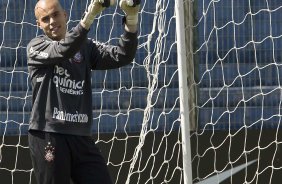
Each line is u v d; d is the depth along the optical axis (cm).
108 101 2222
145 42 2161
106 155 2195
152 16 2216
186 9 2116
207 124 2162
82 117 1494
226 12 2216
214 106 2216
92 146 1509
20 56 2209
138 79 2225
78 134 1483
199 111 2211
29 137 1494
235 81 2228
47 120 1476
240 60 2234
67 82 1490
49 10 1484
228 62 2230
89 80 1526
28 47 1502
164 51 2194
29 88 2211
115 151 2200
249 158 2194
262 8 2231
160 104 2214
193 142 2172
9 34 2211
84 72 1512
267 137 2197
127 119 2209
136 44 1504
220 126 2220
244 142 2189
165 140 2192
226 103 2217
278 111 2223
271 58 2233
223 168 2184
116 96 2223
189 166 1855
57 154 1467
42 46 1470
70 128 1477
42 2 1493
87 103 1514
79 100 1495
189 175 1852
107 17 2219
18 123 2200
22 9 2214
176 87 2211
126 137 2197
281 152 2194
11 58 2205
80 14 2227
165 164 2188
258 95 2222
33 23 2217
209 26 2209
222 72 2191
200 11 2192
